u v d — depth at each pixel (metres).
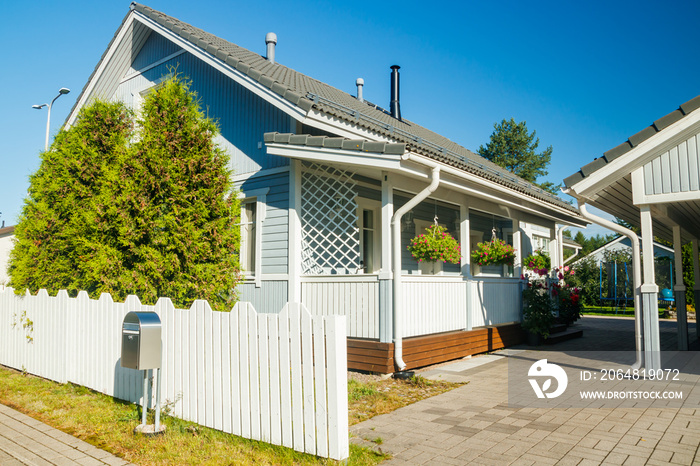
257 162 9.49
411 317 7.95
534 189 12.91
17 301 8.55
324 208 9.29
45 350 7.63
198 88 10.96
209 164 7.62
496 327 10.44
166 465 4.00
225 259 7.80
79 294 6.97
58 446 4.52
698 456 4.01
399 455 4.10
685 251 23.55
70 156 8.86
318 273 8.70
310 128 9.02
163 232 7.22
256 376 4.45
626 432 4.67
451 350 8.86
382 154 7.13
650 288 7.18
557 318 13.41
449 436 4.60
